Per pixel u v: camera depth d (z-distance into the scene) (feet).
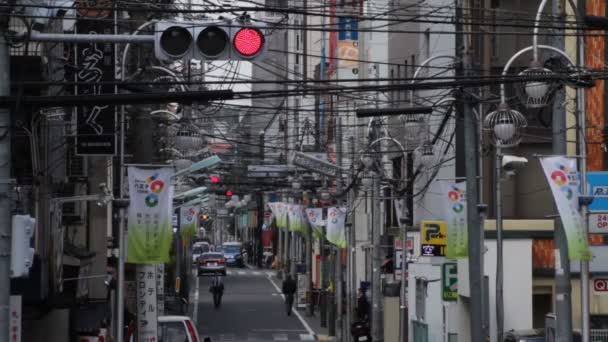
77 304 249.96
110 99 129.49
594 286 274.16
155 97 130.82
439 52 353.92
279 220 574.56
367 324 404.98
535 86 177.47
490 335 287.89
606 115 288.51
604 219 250.98
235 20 143.43
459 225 238.07
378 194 364.58
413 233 377.30
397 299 396.98
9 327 136.26
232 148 618.44
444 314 311.47
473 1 316.81
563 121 187.83
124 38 129.18
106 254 310.24
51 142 238.07
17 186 185.78
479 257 213.66
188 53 126.21
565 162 183.62
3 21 131.13
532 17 292.40
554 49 177.68
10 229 136.67
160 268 367.66
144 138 212.64
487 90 269.44
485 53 313.12
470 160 211.82
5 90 132.16
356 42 590.96
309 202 545.85
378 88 144.36
